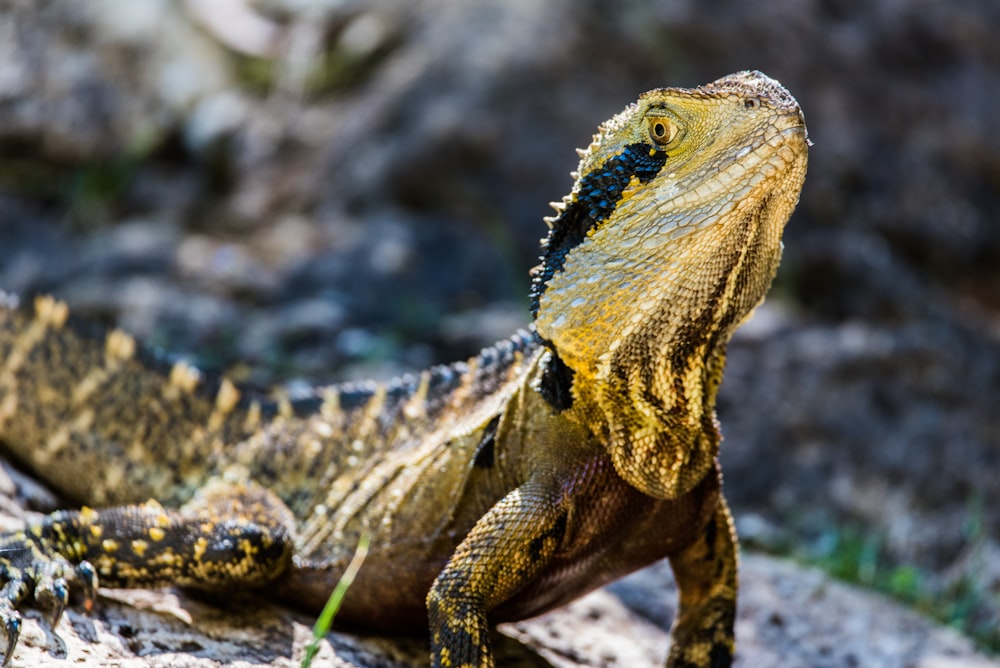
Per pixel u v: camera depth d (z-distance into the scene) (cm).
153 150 1823
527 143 1744
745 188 518
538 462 572
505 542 548
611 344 539
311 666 559
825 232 1805
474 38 1847
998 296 2014
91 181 1716
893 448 1302
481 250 1616
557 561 577
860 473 1263
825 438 1288
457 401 639
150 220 1741
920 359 1417
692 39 1959
